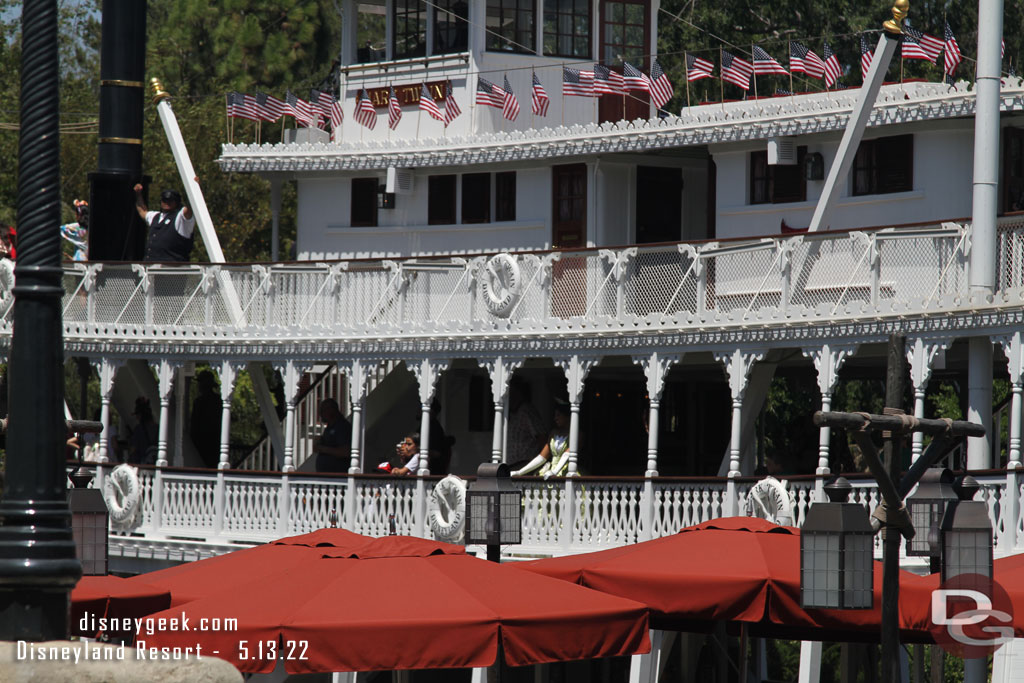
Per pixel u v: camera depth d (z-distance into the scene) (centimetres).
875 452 4303
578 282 8250
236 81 16762
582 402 9612
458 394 9869
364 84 10562
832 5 15075
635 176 9619
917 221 8300
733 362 7625
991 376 6806
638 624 5409
